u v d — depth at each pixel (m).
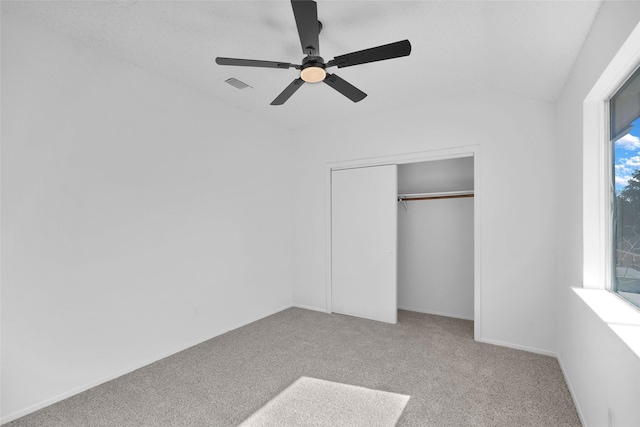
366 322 3.72
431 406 2.06
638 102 1.46
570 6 1.60
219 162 3.39
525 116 2.94
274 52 2.43
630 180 1.56
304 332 3.40
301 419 1.94
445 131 3.32
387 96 3.28
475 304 3.15
